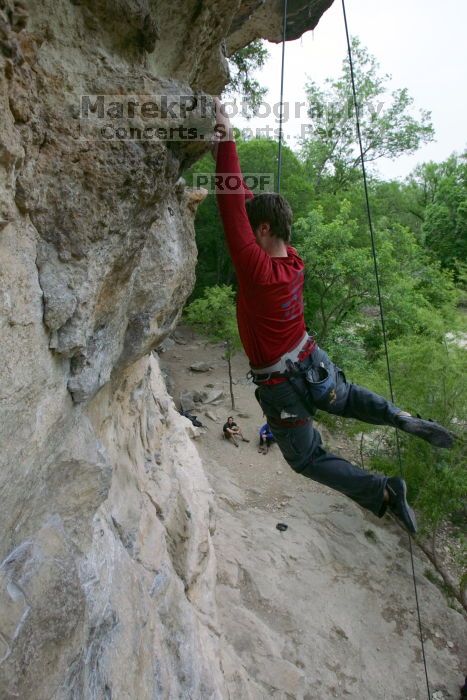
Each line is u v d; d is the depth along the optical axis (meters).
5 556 2.35
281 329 2.62
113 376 4.11
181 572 6.22
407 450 11.52
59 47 2.03
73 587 2.66
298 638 8.41
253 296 2.54
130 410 5.63
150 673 3.83
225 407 16.38
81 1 2.03
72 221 2.21
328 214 21.30
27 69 1.82
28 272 2.09
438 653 8.83
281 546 10.36
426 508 10.66
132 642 3.58
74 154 2.12
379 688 8.00
